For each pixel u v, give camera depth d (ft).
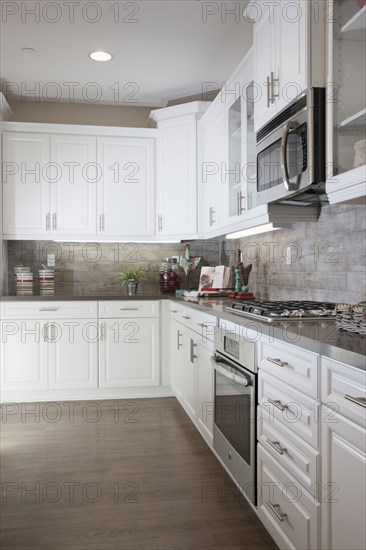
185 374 11.69
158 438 10.55
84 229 14.53
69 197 14.47
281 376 5.84
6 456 9.50
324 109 6.71
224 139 11.84
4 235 14.07
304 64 6.71
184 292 13.73
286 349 5.70
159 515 7.19
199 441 10.36
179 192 14.43
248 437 6.93
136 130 14.74
